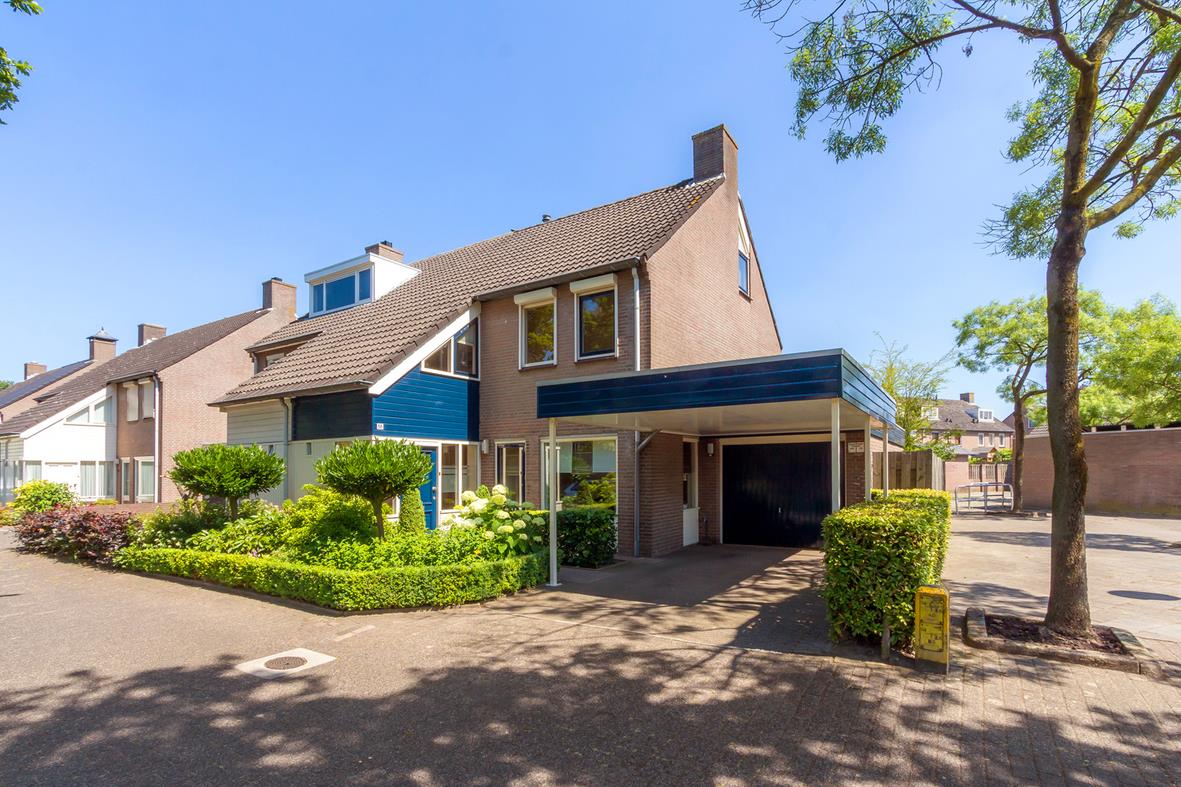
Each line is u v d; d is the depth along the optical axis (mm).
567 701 4758
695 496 13828
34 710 4629
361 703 4734
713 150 15273
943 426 51312
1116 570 10453
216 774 3721
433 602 7562
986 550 12836
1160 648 6035
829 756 3906
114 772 3744
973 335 21453
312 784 3613
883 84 7867
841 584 5957
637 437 11562
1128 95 7980
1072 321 6305
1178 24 7012
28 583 9375
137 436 24500
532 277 13094
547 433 12695
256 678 5262
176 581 9227
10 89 6789
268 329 26125
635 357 11438
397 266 18000
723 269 14797
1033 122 8516
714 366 7199
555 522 8977
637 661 5645
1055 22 6383
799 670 5387
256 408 14547
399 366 11930
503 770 3758
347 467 8141
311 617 7180
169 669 5492
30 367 40188
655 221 13289
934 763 3824
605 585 8969
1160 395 17062
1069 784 3602
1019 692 4902
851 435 12688
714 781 3625
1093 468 22578
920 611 5438
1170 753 3961
